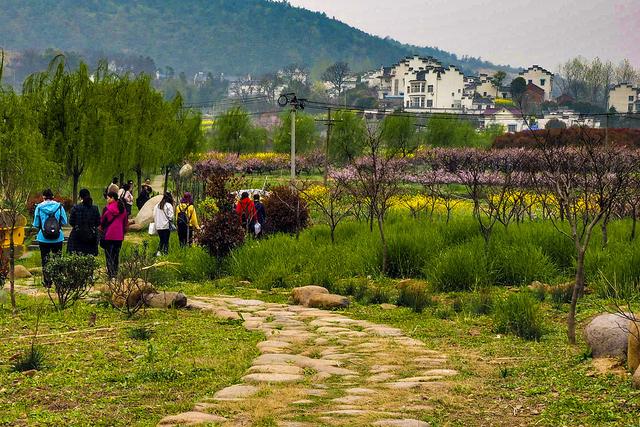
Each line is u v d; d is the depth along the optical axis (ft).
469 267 49.85
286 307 45.24
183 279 58.59
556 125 387.55
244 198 72.23
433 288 49.65
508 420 21.93
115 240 53.31
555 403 23.18
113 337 34.06
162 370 27.45
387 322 40.98
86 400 24.31
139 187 144.97
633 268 45.68
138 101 143.84
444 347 33.68
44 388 25.58
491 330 37.27
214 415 22.04
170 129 160.35
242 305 45.75
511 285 50.29
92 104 113.19
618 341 27.61
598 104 654.12
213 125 299.58
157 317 39.65
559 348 31.73
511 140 243.19
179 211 70.85
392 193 75.92
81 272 41.42
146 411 23.00
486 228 62.28
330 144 254.27
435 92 619.26
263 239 66.33
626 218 72.59
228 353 31.32
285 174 259.19
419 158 221.46
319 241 64.59
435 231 60.85
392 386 25.76
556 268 52.54
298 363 29.45
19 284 52.24
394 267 55.52
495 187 122.31
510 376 27.27
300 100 151.64
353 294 49.78
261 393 24.63
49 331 35.29
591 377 25.73
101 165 117.70
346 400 23.72
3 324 36.73
